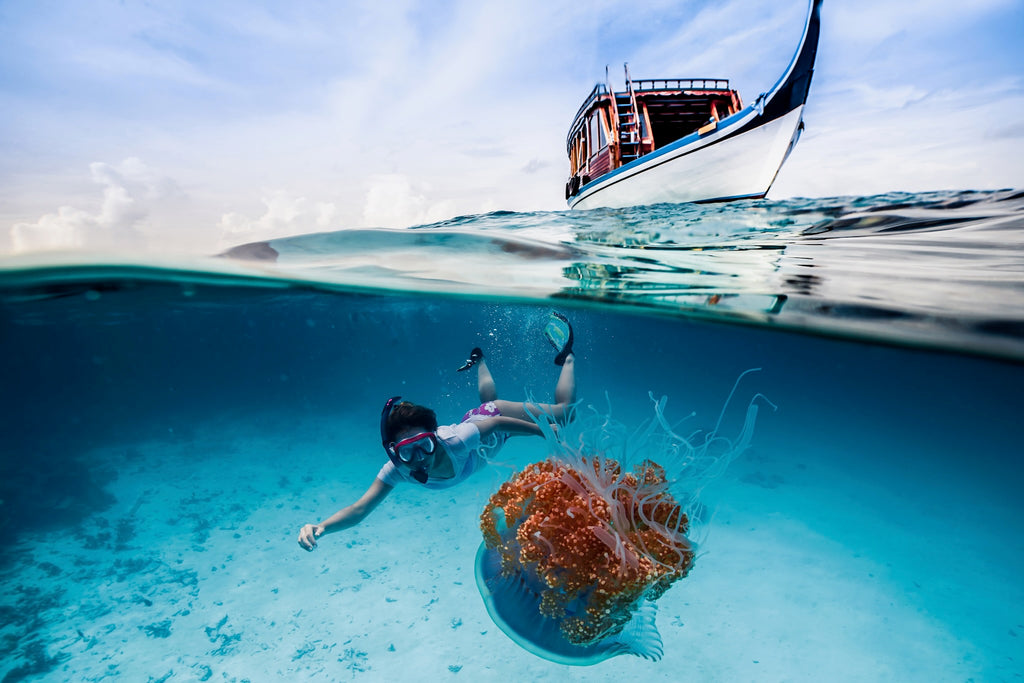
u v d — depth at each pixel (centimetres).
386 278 799
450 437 329
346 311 2111
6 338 1723
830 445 2331
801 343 1252
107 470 1669
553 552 189
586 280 700
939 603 923
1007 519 1381
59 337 2336
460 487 1369
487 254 646
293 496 1426
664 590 201
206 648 821
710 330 1312
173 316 1761
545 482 208
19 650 846
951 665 769
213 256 616
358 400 2983
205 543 1165
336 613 889
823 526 1252
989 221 544
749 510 1327
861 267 505
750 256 554
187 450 1903
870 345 767
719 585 955
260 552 1110
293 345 5156
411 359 7750
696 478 211
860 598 930
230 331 3108
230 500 1406
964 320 492
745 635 819
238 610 911
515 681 731
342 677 750
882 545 1155
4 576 1052
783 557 1073
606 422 222
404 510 1275
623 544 189
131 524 1269
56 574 1057
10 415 3412
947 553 1130
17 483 1401
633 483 209
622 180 1248
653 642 213
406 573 998
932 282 462
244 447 1930
